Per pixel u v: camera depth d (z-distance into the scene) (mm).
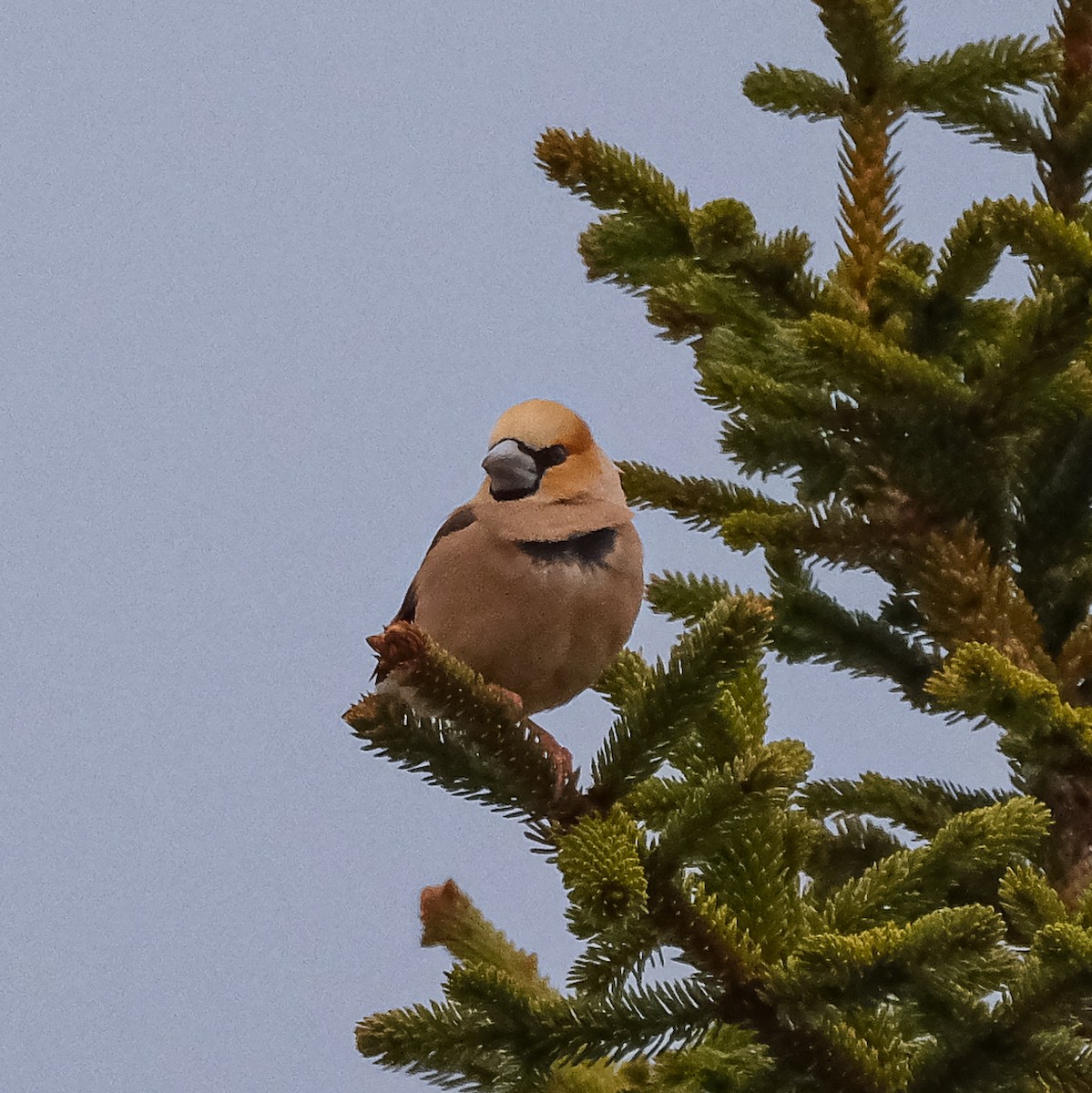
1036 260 8133
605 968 6531
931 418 8672
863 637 9508
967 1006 6520
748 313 9148
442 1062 6699
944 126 9750
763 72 9820
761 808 6582
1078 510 9172
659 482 9727
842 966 6359
